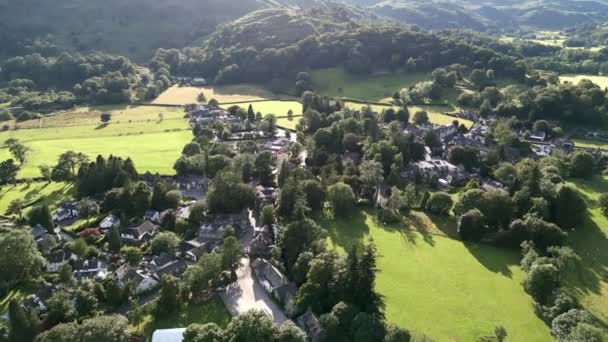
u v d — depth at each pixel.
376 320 81.81
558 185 132.88
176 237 117.19
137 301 93.38
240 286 101.50
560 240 113.38
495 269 108.12
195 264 102.56
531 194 132.00
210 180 158.62
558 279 97.88
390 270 107.12
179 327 86.88
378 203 143.38
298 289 95.44
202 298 96.00
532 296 97.56
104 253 112.94
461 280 103.50
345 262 93.38
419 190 153.50
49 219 122.69
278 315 91.50
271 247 113.50
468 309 93.19
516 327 87.88
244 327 77.31
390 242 120.44
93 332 75.06
